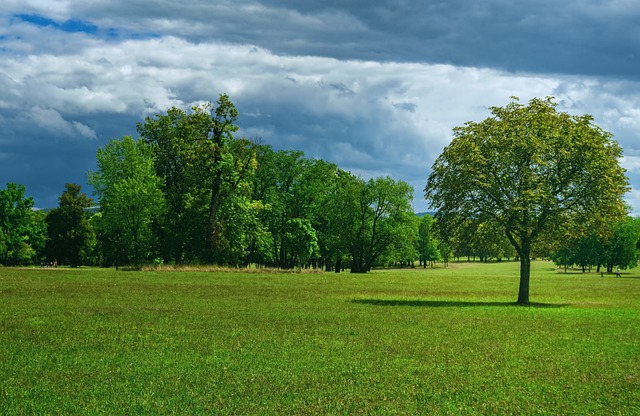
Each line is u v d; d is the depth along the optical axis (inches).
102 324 1093.8
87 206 5157.5
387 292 2208.4
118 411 553.3
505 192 1830.7
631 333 1152.8
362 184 4429.1
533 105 1929.1
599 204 1812.3
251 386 657.6
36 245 4795.8
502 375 746.2
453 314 1449.3
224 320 1201.4
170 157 3494.1
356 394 636.1
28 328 1022.4
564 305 1841.8
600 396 650.2
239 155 3341.5
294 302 1640.0
